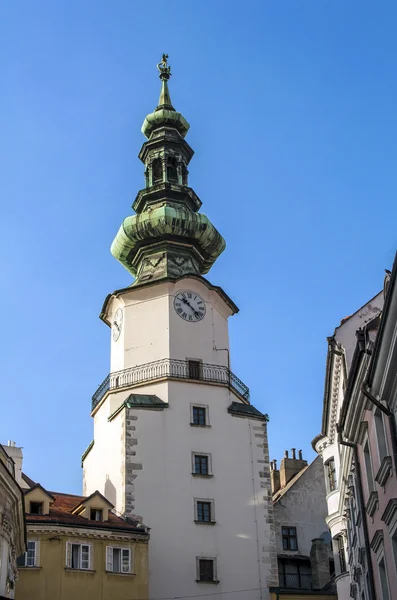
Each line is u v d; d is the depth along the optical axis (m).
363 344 26.75
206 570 49.38
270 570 50.72
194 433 53.41
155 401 53.84
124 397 55.38
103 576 44.06
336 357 35.72
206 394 55.16
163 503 50.34
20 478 50.28
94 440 57.22
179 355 56.28
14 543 35.62
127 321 58.25
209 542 50.12
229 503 51.88
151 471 51.25
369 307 35.44
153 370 55.56
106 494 52.78
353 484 33.91
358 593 36.50
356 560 35.34
